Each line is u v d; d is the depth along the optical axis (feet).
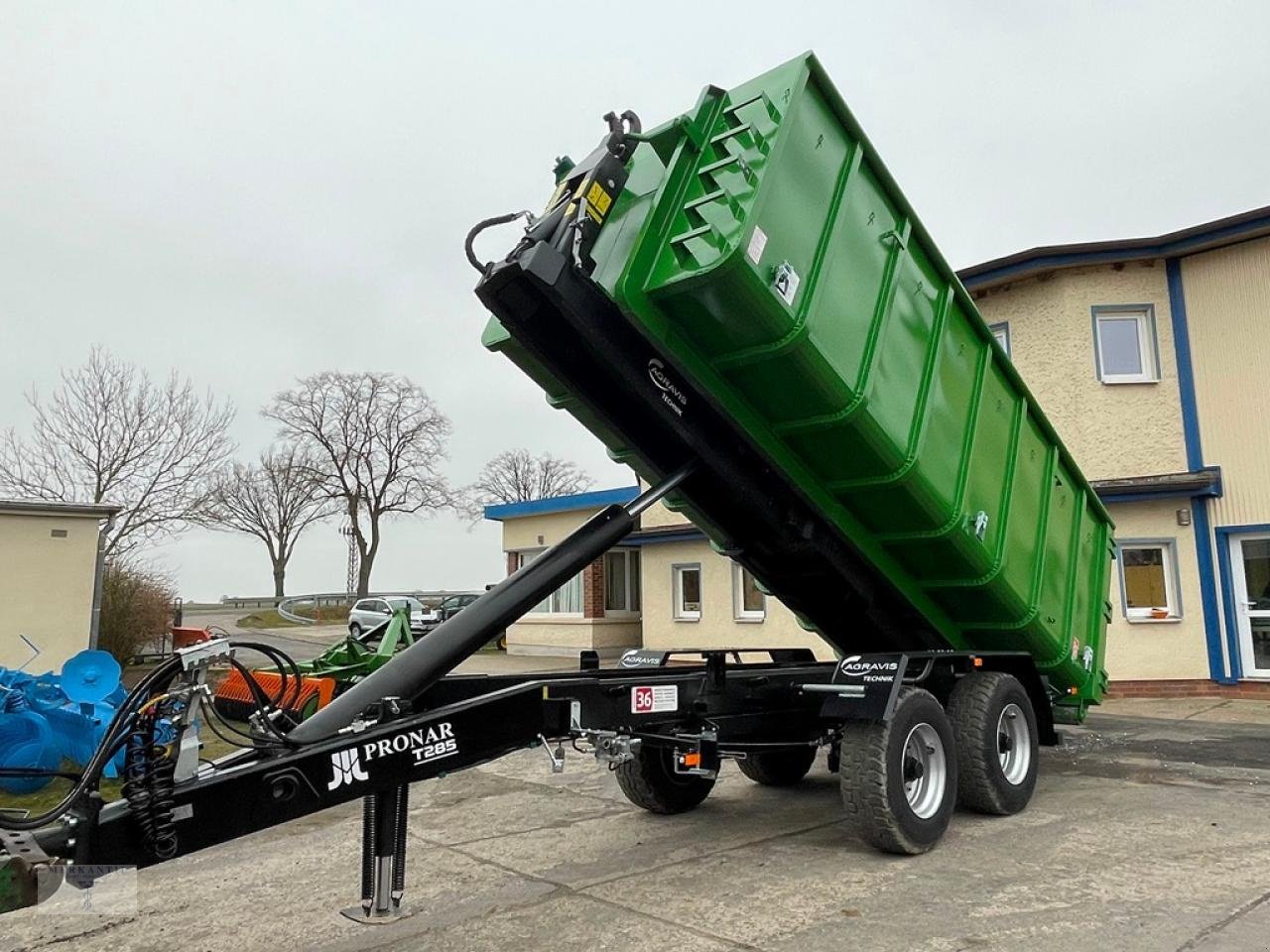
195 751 11.37
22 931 15.78
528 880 17.80
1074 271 50.11
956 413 20.90
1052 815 21.71
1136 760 29.07
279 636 116.88
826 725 22.95
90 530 57.82
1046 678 26.08
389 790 13.17
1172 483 45.27
